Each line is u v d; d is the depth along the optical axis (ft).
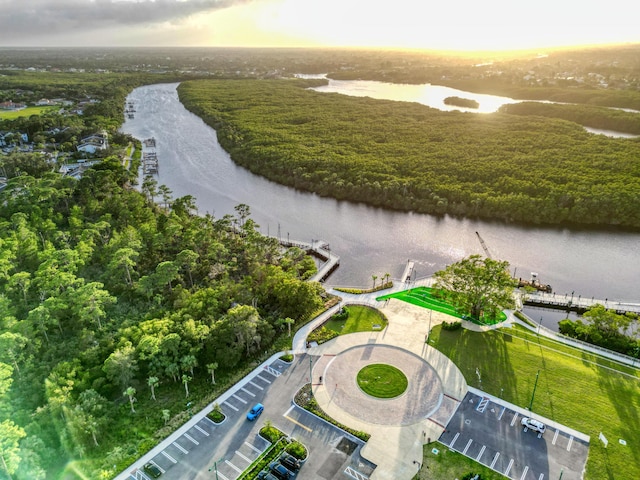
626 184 606.55
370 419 275.18
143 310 389.19
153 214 554.46
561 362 325.21
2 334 310.04
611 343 343.46
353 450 253.65
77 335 350.23
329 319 380.58
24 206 551.18
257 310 377.30
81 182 611.06
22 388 293.23
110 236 513.45
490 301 370.12
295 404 287.28
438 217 614.75
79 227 513.45
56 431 259.39
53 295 381.81
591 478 236.02
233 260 469.57
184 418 276.62
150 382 281.95
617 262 496.23
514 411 280.92
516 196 602.85
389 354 335.47
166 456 250.98
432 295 414.00
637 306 410.52
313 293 383.45
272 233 573.33
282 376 312.71
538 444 256.93
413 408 284.00
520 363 323.98
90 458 251.39
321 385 304.09
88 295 352.08
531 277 466.29
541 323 396.98
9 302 378.12
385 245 541.34
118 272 423.64
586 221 577.02
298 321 375.66
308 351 338.75
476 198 615.98
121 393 299.58
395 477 236.63
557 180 636.89
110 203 575.79
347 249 533.14
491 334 359.66
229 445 257.75
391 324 373.20
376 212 636.07
